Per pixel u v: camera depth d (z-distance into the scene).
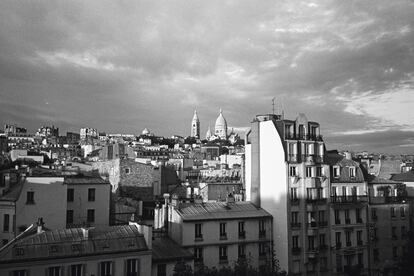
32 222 75.50
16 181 84.25
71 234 63.09
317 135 92.62
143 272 64.50
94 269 61.25
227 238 78.19
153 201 103.44
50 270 58.72
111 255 62.41
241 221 80.56
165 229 78.56
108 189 87.50
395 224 97.25
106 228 67.31
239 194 99.81
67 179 85.44
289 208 82.81
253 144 91.50
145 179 125.06
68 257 59.59
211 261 75.88
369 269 91.44
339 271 87.25
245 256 79.56
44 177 77.88
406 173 115.38
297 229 83.25
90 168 140.50
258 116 93.88
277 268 78.75
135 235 66.50
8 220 75.00
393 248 95.88
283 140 85.62
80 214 83.75
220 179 140.38
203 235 75.81
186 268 62.72
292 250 82.00
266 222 84.31
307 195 85.94
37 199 76.62
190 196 109.19
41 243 59.66
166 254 69.31
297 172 85.62
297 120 89.56
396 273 93.19
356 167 95.62
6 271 55.62
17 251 57.41
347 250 88.88
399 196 100.38
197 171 185.00
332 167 92.44
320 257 85.00
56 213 78.06
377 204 95.50
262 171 88.81
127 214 94.75
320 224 86.31
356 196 92.00
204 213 78.19
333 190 90.88
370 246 92.56
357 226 91.19
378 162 163.12
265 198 87.31
